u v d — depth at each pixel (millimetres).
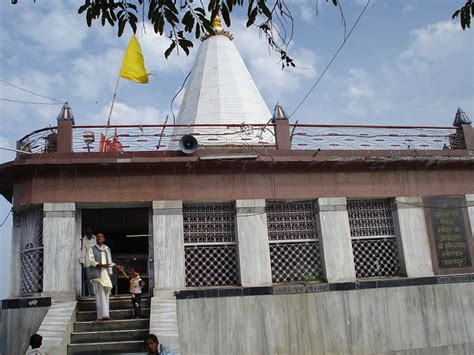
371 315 11727
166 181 11836
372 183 12703
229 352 10945
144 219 15898
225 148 13094
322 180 12461
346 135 12688
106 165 11508
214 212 12133
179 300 11078
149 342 7188
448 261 12562
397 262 12641
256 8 5203
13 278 11852
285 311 11398
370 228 12711
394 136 12969
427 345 11812
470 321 12227
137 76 13430
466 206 13039
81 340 10039
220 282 11805
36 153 11484
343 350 11398
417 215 12719
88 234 11633
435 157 12766
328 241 12102
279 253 12156
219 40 19344
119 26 5273
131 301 11438
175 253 11461
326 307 11594
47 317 10195
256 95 18719
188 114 17859
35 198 11391
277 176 12281
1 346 10836
